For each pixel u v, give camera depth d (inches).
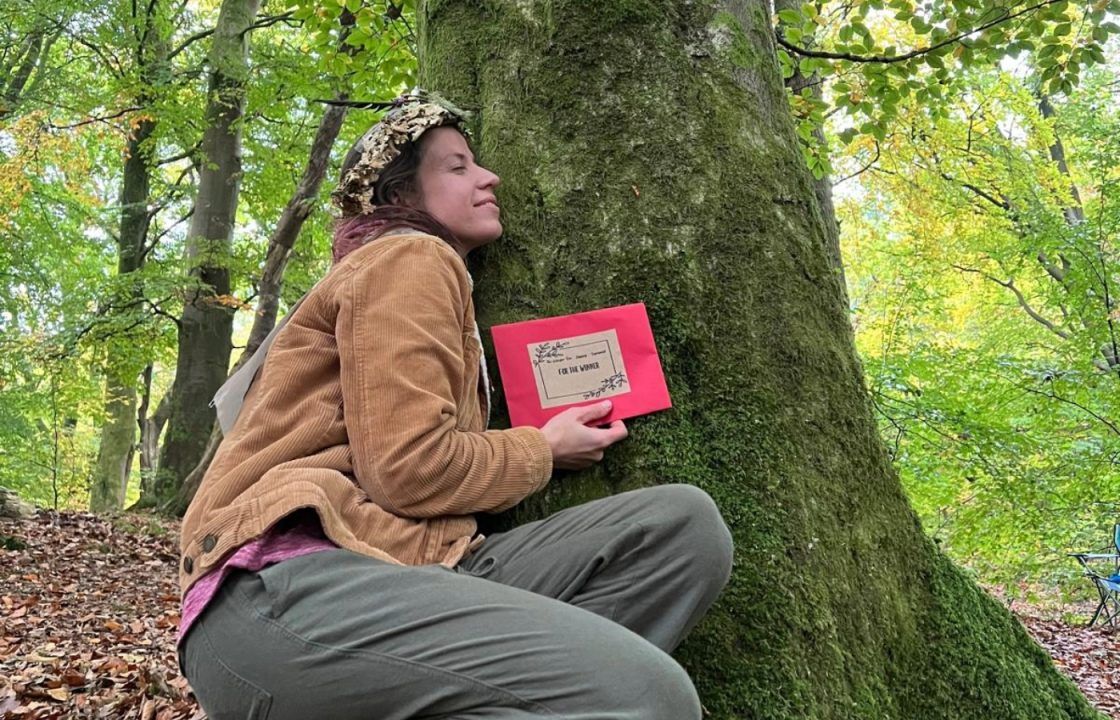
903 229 393.4
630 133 70.3
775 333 68.0
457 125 63.4
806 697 58.4
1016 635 78.2
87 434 684.7
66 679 138.6
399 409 47.4
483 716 39.9
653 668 40.2
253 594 44.1
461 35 78.8
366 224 58.0
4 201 395.2
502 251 70.1
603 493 62.7
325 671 41.4
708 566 49.9
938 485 258.8
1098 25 143.8
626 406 63.5
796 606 60.7
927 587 71.4
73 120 462.0
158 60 438.3
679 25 73.9
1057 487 277.4
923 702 66.5
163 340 421.7
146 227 517.0
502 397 66.1
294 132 451.8
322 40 171.6
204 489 48.5
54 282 514.9
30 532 282.5
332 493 46.4
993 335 482.9
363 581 43.4
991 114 377.1
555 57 72.7
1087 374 271.1
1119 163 311.9
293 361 50.6
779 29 157.0
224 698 43.3
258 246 514.0
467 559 52.0
